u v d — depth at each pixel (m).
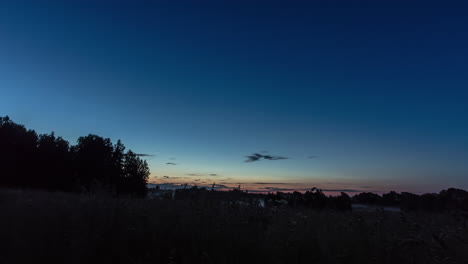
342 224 5.56
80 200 6.56
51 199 6.98
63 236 4.36
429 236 4.83
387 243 4.40
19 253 3.84
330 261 3.99
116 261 3.97
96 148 55.09
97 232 4.42
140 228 4.75
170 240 4.45
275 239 4.58
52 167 48.78
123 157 58.56
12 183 43.03
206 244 4.34
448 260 4.08
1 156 43.69
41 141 50.38
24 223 4.71
